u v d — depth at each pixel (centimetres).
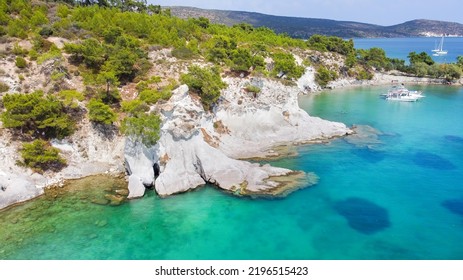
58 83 5006
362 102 8981
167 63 6128
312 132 5853
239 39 9419
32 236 3119
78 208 3606
